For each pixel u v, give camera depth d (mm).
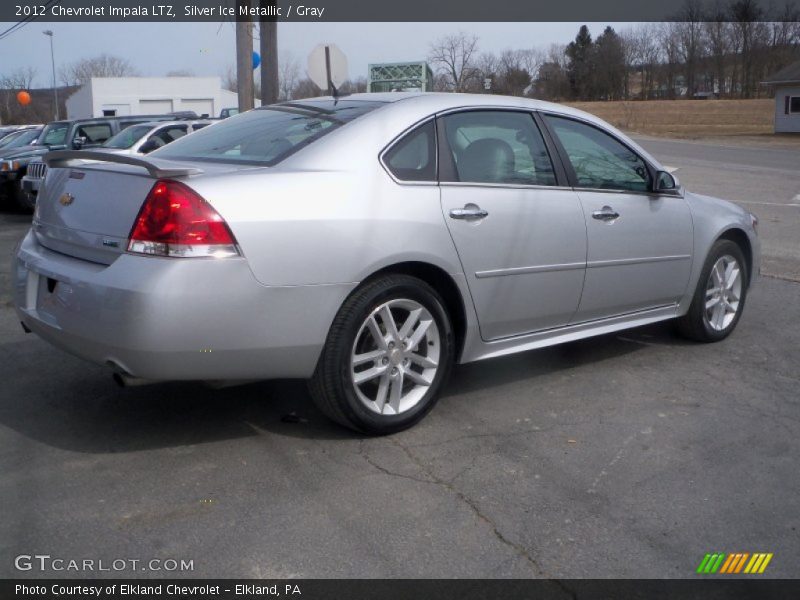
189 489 3670
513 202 4578
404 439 4250
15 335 6102
